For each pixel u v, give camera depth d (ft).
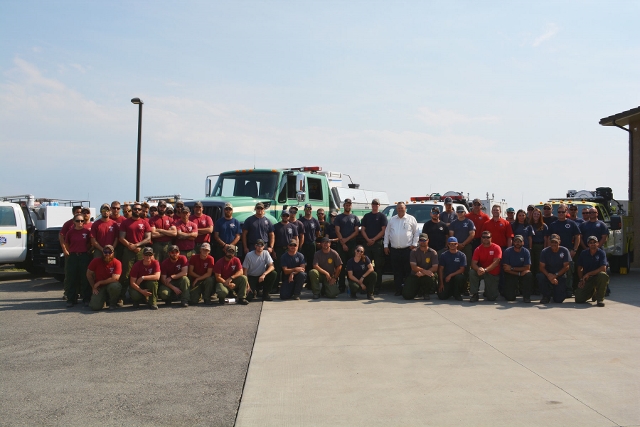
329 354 22.81
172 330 27.30
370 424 15.70
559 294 35.12
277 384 19.13
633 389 18.49
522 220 40.06
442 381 19.36
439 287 36.70
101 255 34.19
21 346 24.27
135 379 19.70
